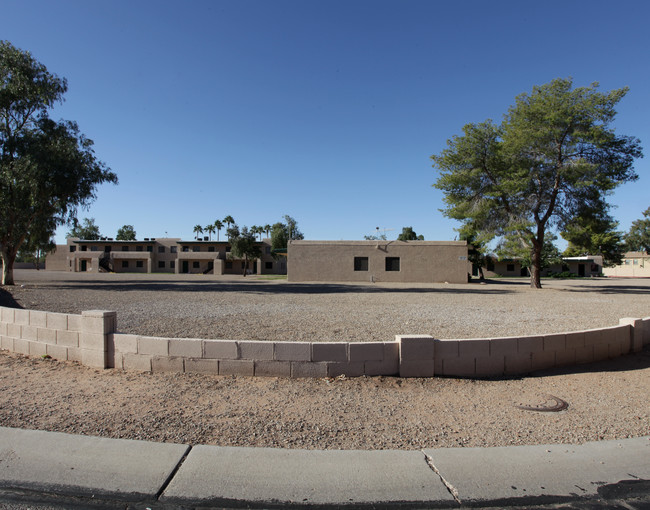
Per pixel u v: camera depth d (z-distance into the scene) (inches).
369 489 122.2
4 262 940.6
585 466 136.3
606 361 272.7
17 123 906.7
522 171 943.0
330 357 222.1
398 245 1461.6
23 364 245.9
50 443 145.6
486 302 695.1
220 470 129.9
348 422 168.9
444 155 1072.2
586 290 1070.4
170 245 2864.2
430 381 221.9
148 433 155.3
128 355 233.0
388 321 435.2
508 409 186.2
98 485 122.6
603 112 891.4
